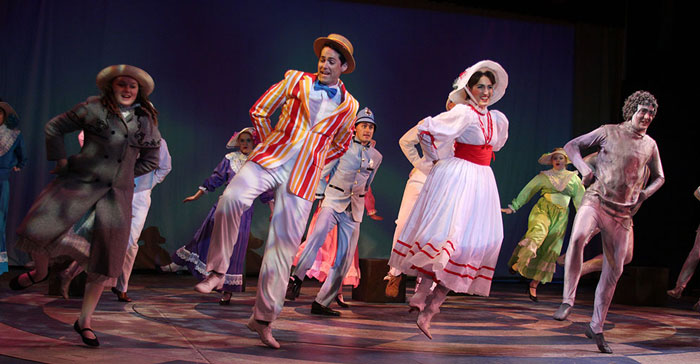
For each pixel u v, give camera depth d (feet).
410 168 30.17
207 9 28.27
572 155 13.52
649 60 28.96
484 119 12.60
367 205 21.44
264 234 28.30
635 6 29.78
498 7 31.17
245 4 28.71
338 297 17.97
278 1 29.09
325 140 11.44
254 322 10.94
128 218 10.33
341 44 11.35
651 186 13.33
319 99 11.31
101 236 10.07
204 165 27.99
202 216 27.84
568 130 32.42
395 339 12.71
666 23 28.17
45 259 17.13
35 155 26.11
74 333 11.53
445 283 12.01
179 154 27.73
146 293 19.27
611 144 13.12
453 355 11.26
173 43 27.86
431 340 12.82
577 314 18.69
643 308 21.48
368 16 30.07
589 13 32.04
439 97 30.71
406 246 12.64
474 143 12.53
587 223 13.17
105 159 10.18
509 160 31.65
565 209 23.17
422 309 12.17
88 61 26.94
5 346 10.07
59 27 26.66
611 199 12.96
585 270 22.04
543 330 14.98
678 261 27.43
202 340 11.50
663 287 22.33
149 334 11.89
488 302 21.44
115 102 10.24
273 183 11.16
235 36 28.55
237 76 28.53
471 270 12.29
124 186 10.36
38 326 12.16
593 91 32.65
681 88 27.58
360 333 13.29
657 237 27.91
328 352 10.93
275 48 28.99
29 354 9.55
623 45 32.91
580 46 32.58
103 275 10.17
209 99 28.17
